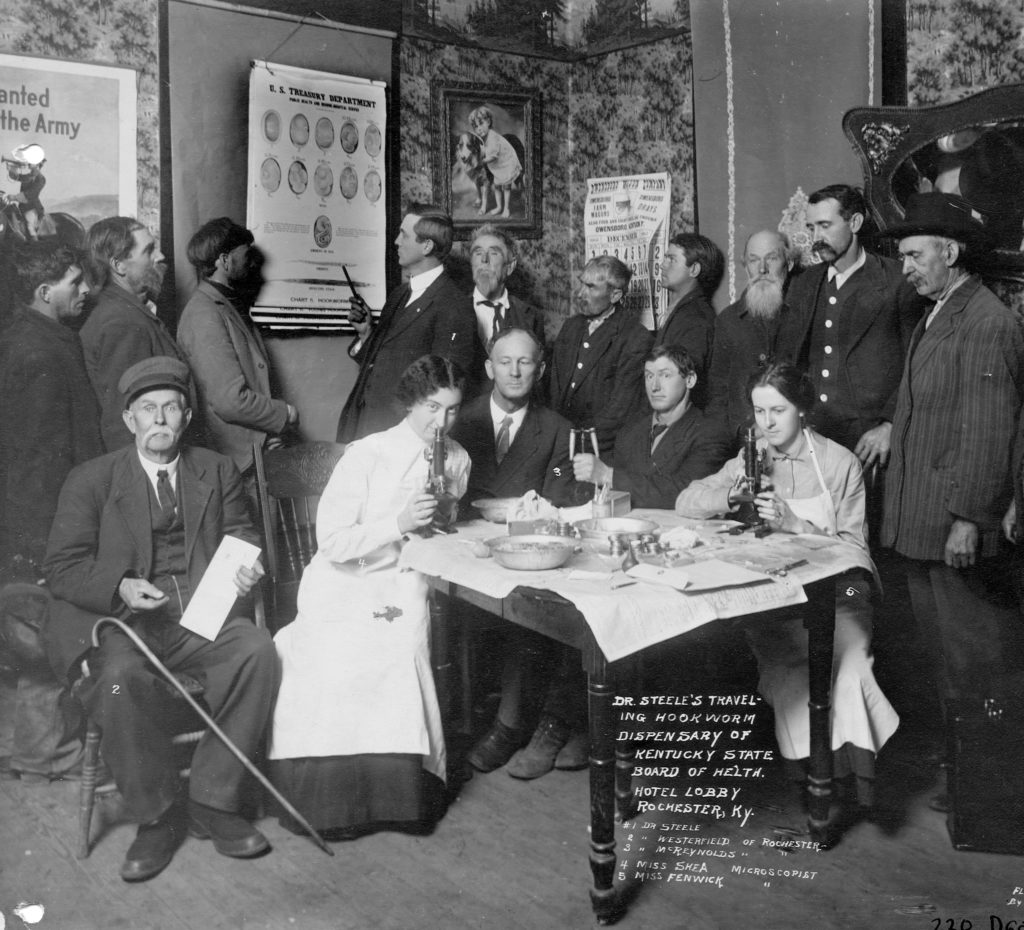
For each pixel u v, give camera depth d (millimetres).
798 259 4219
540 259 5359
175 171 4152
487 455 3648
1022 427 3043
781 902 2607
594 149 5309
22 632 3314
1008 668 3152
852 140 3852
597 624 2309
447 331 4238
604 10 5133
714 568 2596
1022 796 2816
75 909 2617
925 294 3242
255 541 3395
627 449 3715
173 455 3232
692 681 3486
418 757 3010
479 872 2791
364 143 4695
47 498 3434
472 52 5035
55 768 3361
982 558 3115
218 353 3990
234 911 2607
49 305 3600
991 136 3523
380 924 2541
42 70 3814
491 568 2680
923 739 3588
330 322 4652
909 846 2896
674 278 4457
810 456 3148
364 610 3148
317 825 2959
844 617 3018
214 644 3043
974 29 3662
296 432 4570
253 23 4312
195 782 2914
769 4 4223
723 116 4418
